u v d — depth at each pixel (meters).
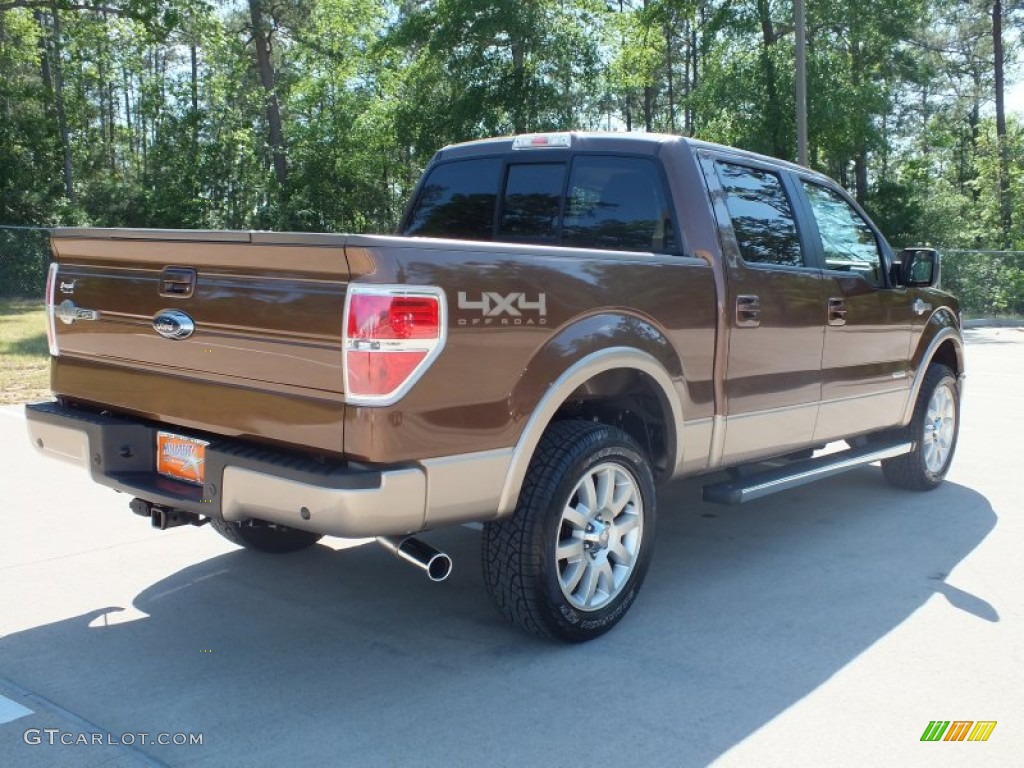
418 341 3.20
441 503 3.35
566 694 3.50
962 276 26.31
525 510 3.66
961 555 5.22
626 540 4.11
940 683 3.62
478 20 27.16
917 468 6.45
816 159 28.83
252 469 3.34
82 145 37.44
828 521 5.90
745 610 4.37
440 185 5.55
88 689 3.50
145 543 5.20
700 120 29.72
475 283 3.38
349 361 3.14
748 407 4.73
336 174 35.16
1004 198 36.06
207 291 3.55
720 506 6.24
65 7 25.78
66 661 3.73
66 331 4.23
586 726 3.26
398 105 30.77
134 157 46.97
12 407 9.05
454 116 28.39
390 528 3.25
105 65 33.53
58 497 6.03
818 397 5.27
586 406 4.35
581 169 4.94
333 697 3.46
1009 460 7.69
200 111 34.28
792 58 26.36
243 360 3.46
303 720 3.28
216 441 3.64
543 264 3.64
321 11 34.56
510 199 5.21
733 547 5.36
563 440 3.78
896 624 4.21
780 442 5.05
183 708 3.36
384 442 3.17
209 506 3.51
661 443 4.39
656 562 5.08
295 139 36.31
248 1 35.88
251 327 3.41
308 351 3.25
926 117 53.53
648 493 4.13
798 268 5.08
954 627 4.18
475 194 5.38
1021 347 18.16
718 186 4.70
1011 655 3.89
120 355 3.95
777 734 3.21
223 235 3.44
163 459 3.92
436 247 3.29
